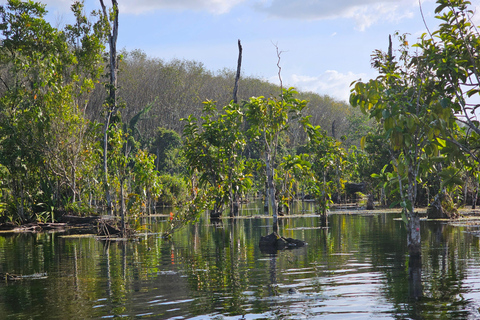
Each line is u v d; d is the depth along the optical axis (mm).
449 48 11758
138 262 12453
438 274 9492
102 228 20938
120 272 10984
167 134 58281
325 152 36219
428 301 7398
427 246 13750
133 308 7551
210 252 14078
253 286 8945
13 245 17578
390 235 17094
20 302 8250
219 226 23156
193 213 19656
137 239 18469
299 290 8484
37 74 27781
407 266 10555
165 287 9086
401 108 11391
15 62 29422
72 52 29641
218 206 27484
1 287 9641
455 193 27625
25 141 27250
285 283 9133
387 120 10938
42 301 8258
